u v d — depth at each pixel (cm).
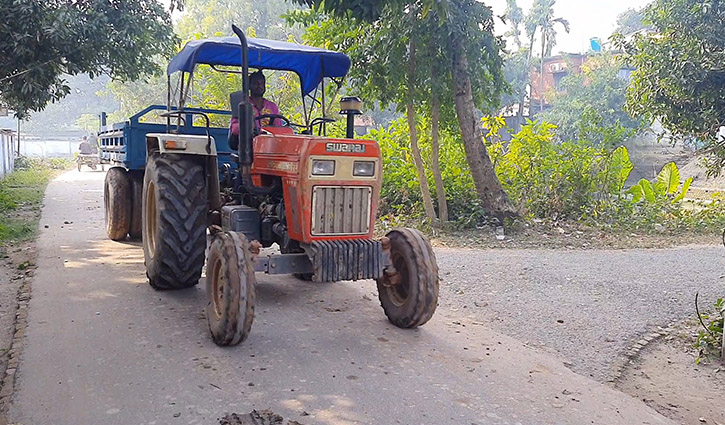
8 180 2141
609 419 392
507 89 1186
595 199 1302
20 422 365
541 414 393
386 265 529
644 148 2694
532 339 551
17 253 845
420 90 1112
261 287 680
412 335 534
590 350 531
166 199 607
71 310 577
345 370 449
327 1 484
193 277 634
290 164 520
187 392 406
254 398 400
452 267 813
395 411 388
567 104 3250
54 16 1069
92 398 397
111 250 862
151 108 833
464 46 1076
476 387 430
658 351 545
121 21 1183
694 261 909
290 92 1633
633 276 795
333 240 518
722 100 1169
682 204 1544
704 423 414
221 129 796
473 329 564
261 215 598
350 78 1105
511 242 1048
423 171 1138
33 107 1158
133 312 574
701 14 1160
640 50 1280
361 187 525
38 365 448
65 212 1302
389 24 1040
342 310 602
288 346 495
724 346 525
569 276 782
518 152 1280
